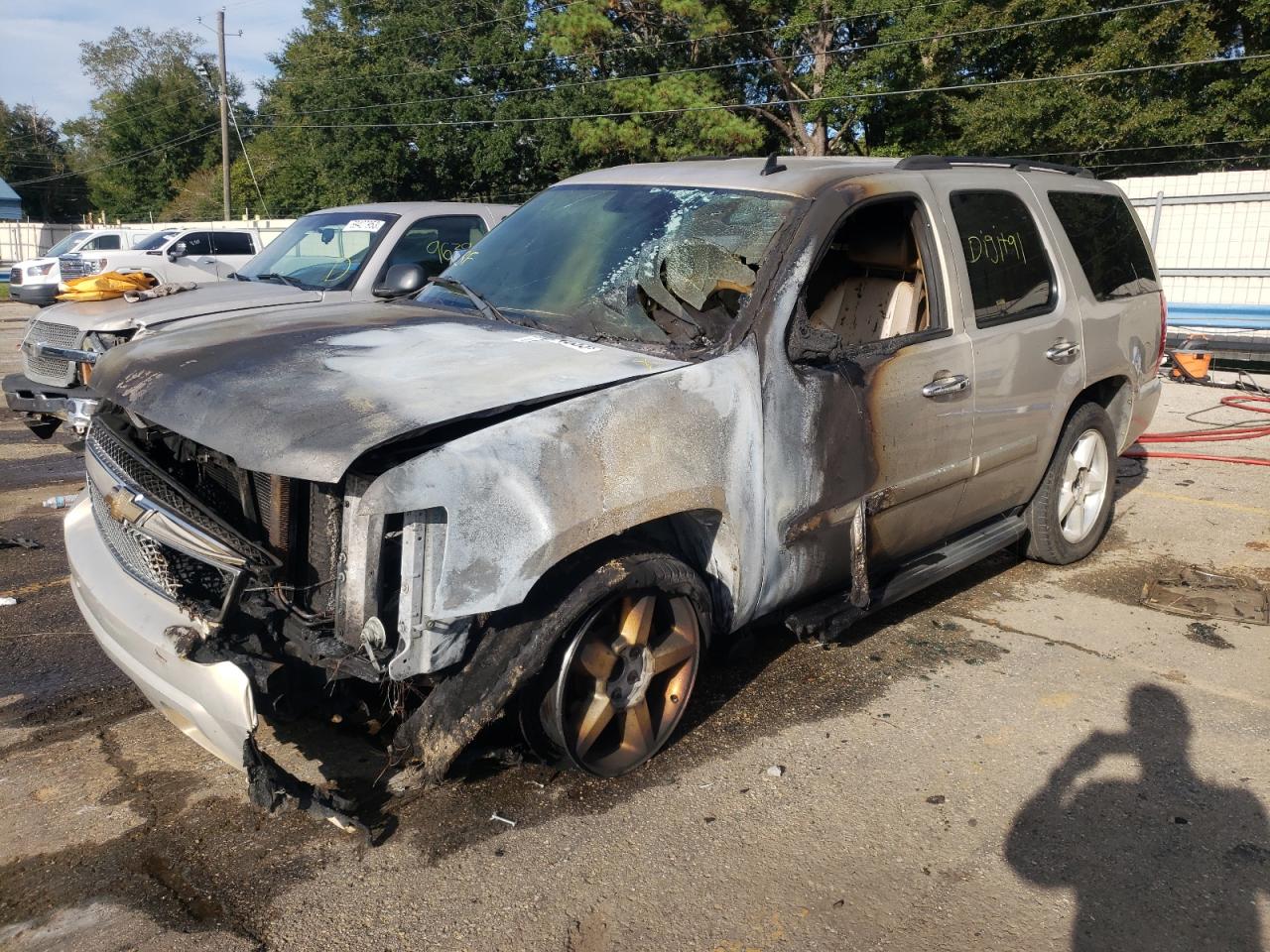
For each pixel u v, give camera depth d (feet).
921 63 88.48
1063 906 8.97
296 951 8.34
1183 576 17.19
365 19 127.24
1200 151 83.92
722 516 10.61
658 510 9.84
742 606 11.25
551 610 9.47
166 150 208.74
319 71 132.98
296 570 9.70
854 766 11.23
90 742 11.72
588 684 10.19
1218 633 15.06
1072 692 13.06
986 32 85.51
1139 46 77.97
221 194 179.32
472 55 112.37
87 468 11.34
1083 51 84.33
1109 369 17.11
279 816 10.19
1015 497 15.88
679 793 10.64
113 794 10.63
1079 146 83.25
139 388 10.14
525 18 111.14
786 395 11.18
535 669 9.36
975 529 15.90
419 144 110.93
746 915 8.80
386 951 8.34
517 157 109.70
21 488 23.03
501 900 8.95
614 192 13.83
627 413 9.72
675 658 10.84
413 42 113.60
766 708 12.53
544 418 9.24
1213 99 80.18
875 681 13.29
